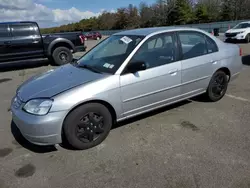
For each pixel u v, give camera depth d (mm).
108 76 2910
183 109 3992
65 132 2713
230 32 15070
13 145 3084
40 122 2551
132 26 70250
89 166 2562
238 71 4504
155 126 3422
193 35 3793
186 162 2547
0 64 10164
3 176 2453
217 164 2488
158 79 3283
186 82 3652
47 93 2682
